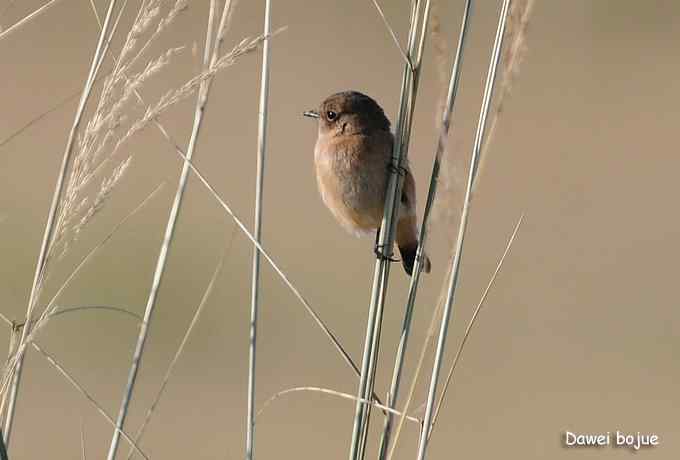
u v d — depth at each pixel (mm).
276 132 19656
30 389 14492
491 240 18000
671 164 20531
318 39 22516
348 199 7934
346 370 15133
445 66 5434
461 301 16594
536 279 17156
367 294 16500
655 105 22781
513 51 5434
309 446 13742
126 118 5262
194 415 14211
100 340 15773
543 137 21406
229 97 20297
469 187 5457
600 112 22531
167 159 18281
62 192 5570
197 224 17594
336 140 7855
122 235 17188
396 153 6285
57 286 16406
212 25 6039
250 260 17219
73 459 13086
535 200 19156
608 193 19562
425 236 5824
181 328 15891
